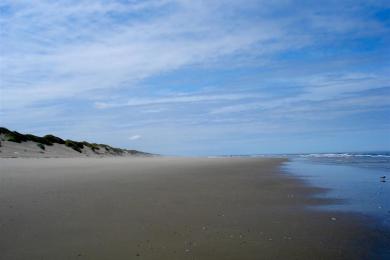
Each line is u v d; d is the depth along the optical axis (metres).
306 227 7.88
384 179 17.20
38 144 44.00
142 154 80.06
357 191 13.22
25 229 7.39
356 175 19.55
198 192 12.49
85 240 6.77
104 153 58.09
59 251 6.18
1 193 11.34
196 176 18.34
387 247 6.54
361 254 6.17
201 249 6.37
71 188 12.84
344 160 39.28
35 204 9.71
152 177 17.44
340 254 6.17
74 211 9.01
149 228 7.62
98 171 20.61
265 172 21.55
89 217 8.45
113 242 6.68
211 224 8.02
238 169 24.14
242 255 6.10
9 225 7.64
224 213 9.14
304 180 16.83
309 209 9.79
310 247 6.52
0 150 37.03
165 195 11.69
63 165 25.36
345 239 7.01
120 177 17.17
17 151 38.72
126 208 9.51
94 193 11.79
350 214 9.20
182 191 12.66
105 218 8.40
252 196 11.80
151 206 9.84
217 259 5.91
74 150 50.06
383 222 8.38
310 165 29.25
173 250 6.30
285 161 38.12
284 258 5.98
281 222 8.30
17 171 19.17
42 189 12.39
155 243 6.66
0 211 8.82
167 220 8.30
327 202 10.88
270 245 6.62
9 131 42.41
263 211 9.45
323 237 7.14
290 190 13.36
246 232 7.43
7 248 6.30
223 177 17.95
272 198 11.47
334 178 17.91
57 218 8.29
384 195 12.33
